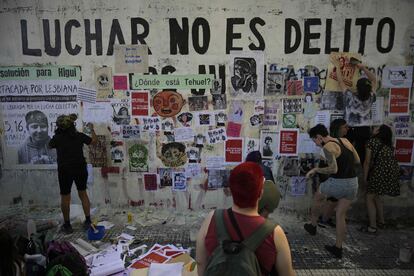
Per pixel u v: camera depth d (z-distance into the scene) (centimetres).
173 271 333
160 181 523
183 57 490
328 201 475
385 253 421
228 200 525
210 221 201
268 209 266
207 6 477
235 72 491
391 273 380
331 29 476
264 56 486
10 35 493
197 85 496
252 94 496
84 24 486
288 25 477
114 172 522
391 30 473
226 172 516
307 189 514
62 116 456
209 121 505
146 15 481
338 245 409
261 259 186
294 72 488
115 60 494
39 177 529
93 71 498
